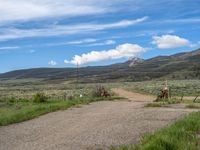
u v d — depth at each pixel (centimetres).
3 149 1451
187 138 1362
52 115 2586
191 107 2908
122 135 1620
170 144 1219
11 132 1864
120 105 3262
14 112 2745
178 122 1736
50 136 1698
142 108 2847
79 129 1853
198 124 1670
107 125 1933
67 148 1409
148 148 1187
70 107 3183
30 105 3662
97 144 1458
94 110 2833
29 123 2192
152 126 1833
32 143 1548
